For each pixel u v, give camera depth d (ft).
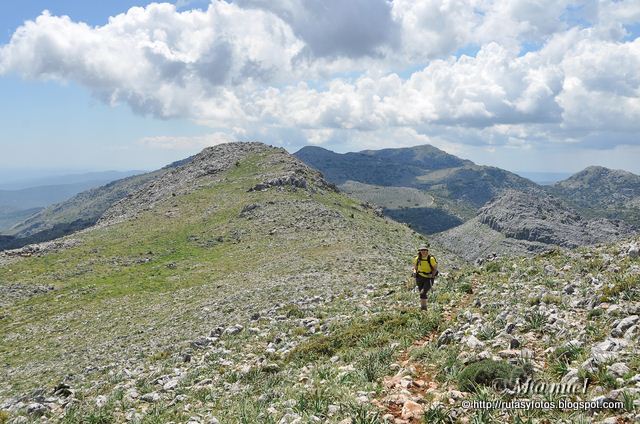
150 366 73.36
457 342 44.42
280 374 48.80
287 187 416.26
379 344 51.37
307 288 125.39
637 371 28.43
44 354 123.44
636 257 61.31
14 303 201.05
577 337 37.09
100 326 147.02
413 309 64.08
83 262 264.52
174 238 306.14
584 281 56.18
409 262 177.27
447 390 33.55
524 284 63.93
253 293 133.80
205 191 426.10
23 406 59.16
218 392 47.78
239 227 313.12
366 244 234.58
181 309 142.72
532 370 32.68
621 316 39.50
